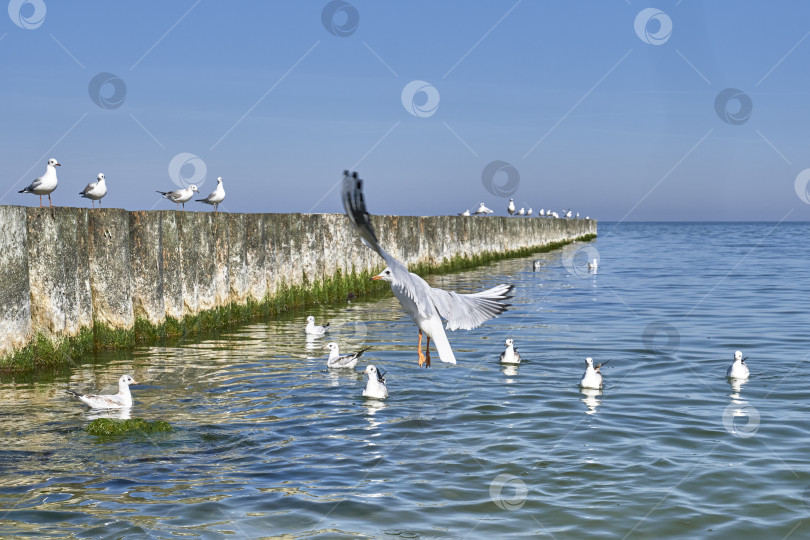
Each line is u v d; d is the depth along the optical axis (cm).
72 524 858
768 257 5994
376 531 847
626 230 18038
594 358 1842
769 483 991
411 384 1559
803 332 2214
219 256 2400
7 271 1598
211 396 1454
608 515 891
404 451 1117
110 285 1925
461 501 932
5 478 999
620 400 1424
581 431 1220
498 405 1385
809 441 1165
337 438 1182
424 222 4466
